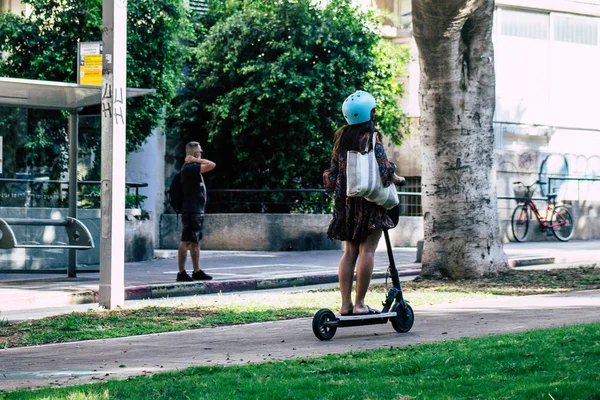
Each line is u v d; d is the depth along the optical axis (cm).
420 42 1556
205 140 2744
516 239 2897
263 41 2586
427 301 1266
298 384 613
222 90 2662
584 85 3347
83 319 1112
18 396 609
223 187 2758
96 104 1642
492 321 1010
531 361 658
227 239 2545
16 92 1535
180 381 651
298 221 2527
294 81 2470
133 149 2384
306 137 2564
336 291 1462
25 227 1786
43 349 911
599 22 3381
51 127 1773
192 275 1638
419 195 3025
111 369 769
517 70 3228
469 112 1584
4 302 1348
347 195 908
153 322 1096
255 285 1675
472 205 1588
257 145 2634
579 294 1301
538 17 3272
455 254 1591
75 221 1638
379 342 883
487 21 1561
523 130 3206
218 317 1130
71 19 2225
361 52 2592
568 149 3303
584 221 3086
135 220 2189
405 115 2772
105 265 1244
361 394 568
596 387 548
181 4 2364
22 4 2403
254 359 798
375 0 3044
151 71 2281
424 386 588
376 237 938
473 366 657
